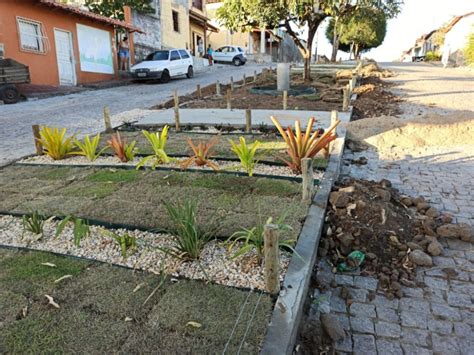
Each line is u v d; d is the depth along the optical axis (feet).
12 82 36.88
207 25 99.35
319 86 42.45
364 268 10.13
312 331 7.93
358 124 22.59
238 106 31.37
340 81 45.91
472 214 12.86
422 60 124.77
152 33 69.56
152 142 15.58
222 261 9.02
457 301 8.97
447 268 10.05
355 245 10.68
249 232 8.83
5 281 8.39
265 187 13.21
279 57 105.29
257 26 42.68
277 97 35.37
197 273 8.58
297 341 7.64
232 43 117.91
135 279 8.41
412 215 12.64
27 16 42.70
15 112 31.89
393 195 13.92
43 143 17.33
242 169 15.02
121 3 60.23
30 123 27.32
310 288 9.32
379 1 41.29
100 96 41.73
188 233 8.91
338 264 10.26
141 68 53.57
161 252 9.42
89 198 12.81
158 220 11.03
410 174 16.48
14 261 9.18
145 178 14.47
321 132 19.17
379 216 11.55
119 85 52.75
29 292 8.04
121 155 16.43
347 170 17.03
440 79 48.42
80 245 9.90
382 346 7.79
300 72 56.80
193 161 15.99
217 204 12.03
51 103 36.88
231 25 42.52
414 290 9.37
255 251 9.30
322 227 11.00
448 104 31.12
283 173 14.58
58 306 7.59
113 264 9.00
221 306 7.50
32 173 15.72
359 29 108.99
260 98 35.14
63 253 9.54
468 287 9.42
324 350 7.63
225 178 14.14
